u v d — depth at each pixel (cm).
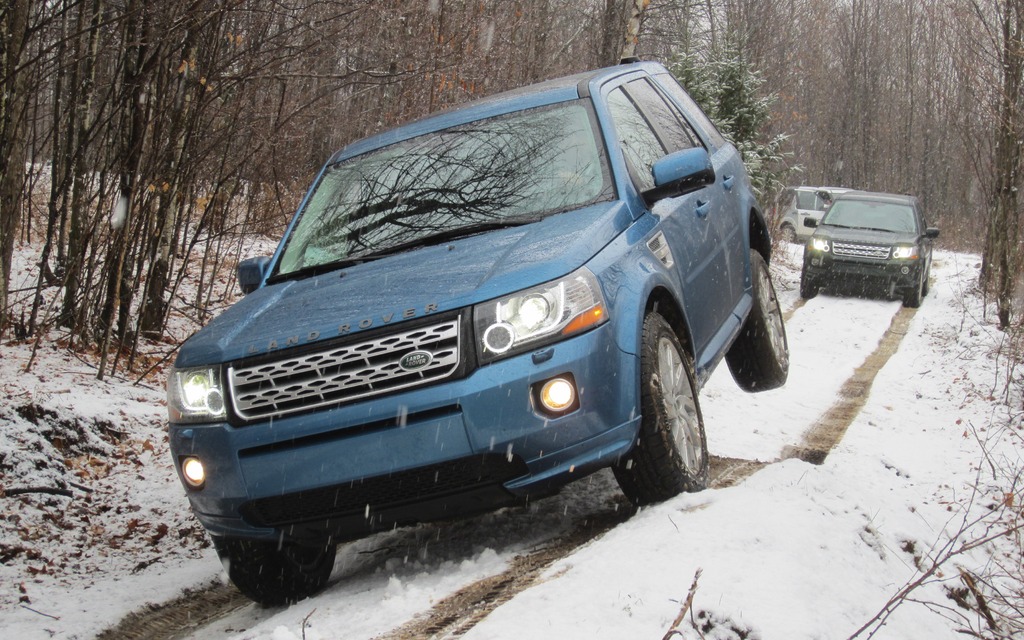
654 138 601
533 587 344
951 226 4200
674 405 464
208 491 430
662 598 316
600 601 319
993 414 968
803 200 3606
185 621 491
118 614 486
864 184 5719
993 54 1653
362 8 1022
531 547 449
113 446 776
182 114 1016
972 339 1408
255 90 1086
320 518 423
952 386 1103
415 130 577
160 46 934
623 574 338
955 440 883
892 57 5947
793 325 1639
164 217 1039
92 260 1027
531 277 411
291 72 1076
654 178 512
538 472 406
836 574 364
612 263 441
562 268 416
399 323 404
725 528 374
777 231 2578
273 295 476
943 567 505
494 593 366
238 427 418
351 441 402
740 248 671
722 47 2206
